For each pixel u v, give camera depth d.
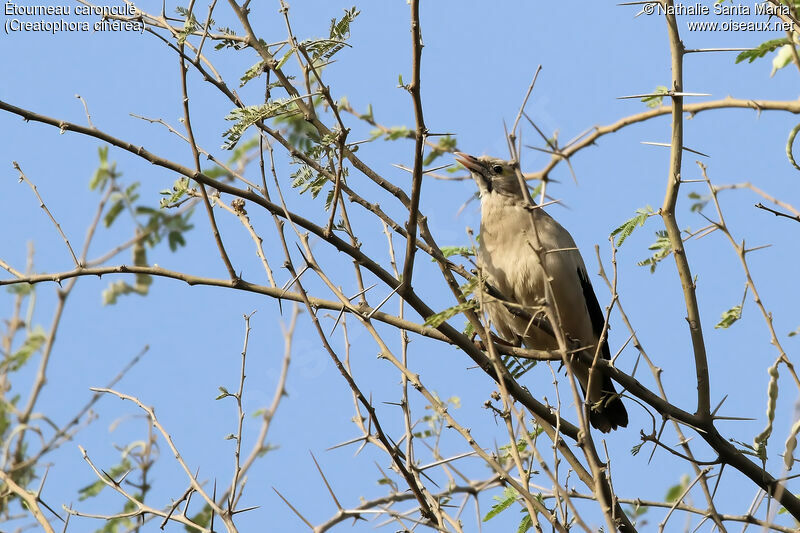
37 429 12.77
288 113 9.15
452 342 8.64
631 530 8.48
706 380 8.93
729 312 9.00
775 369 8.26
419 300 8.64
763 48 9.16
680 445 8.96
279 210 8.54
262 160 8.59
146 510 8.70
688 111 10.27
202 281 8.95
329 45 8.84
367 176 9.55
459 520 8.20
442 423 9.90
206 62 9.22
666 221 9.30
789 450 7.77
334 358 8.11
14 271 9.11
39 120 8.37
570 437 9.04
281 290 8.97
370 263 8.59
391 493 9.84
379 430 8.19
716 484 8.48
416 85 7.86
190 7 8.80
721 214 8.77
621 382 8.82
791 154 9.03
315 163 9.07
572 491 9.09
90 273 8.98
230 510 8.29
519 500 9.03
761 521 8.77
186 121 8.41
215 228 8.78
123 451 11.54
